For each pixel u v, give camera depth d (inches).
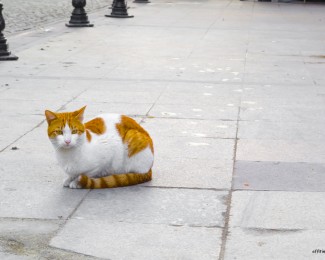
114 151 129.4
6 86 198.2
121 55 246.4
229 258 110.1
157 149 148.8
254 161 143.3
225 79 211.2
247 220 120.2
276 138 156.6
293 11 435.5
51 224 118.7
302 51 263.0
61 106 178.5
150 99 186.2
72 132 124.6
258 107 180.4
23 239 114.5
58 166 139.7
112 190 129.8
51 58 238.7
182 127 163.3
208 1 501.0
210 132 160.2
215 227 118.1
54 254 111.0
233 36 299.9
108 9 423.5
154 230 117.1
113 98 186.9
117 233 116.2
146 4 460.8
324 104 184.1
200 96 190.2
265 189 130.9
